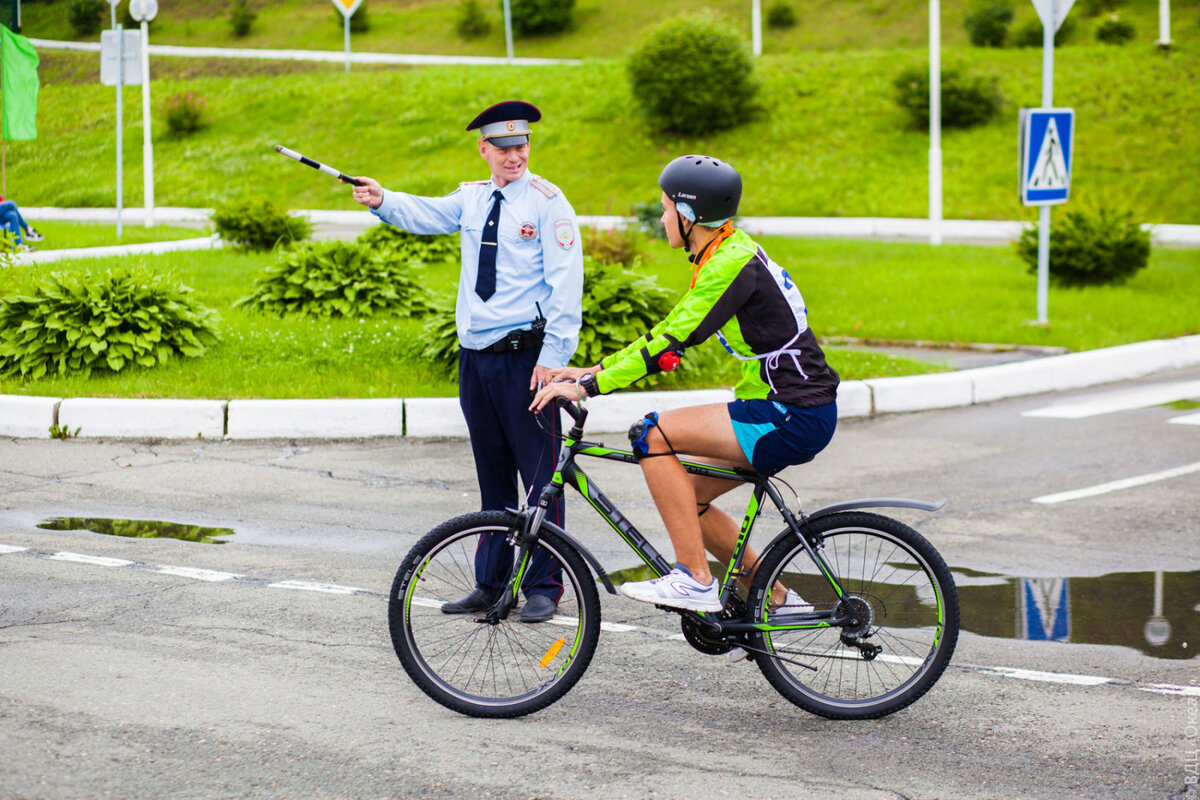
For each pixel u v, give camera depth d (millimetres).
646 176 35844
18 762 4387
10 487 8609
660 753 4684
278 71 50812
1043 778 4500
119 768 4379
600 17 72000
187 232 23422
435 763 4531
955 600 5008
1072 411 12156
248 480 8984
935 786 4422
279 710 4977
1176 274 21281
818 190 34188
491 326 6059
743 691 5363
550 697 5012
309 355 12242
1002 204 32406
